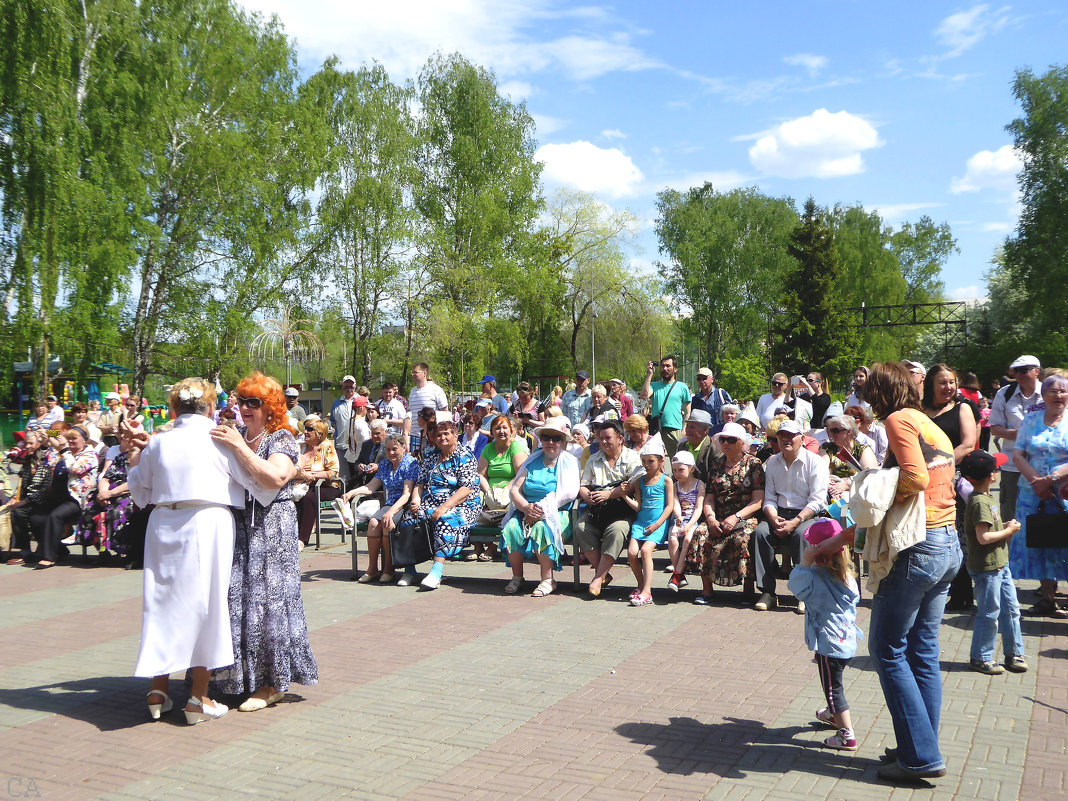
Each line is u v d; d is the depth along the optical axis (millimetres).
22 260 24359
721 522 7734
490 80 44156
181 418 5102
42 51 24312
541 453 8438
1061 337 40375
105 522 10414
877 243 70250
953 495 4203
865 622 7074
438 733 4758
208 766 4371
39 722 5059
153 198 28859
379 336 40688
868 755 4375
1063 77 40250
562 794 3965
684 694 5332
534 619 7301
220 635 4984
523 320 47625
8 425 28156
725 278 61406
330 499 11625
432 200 43469
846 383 55375
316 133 34812
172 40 29031
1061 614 7125
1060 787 3932
